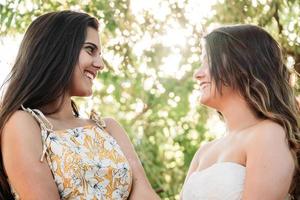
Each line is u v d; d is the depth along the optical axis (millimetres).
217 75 3090
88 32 3111
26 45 3080
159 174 6598
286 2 5352
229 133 3148
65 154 2969
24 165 2896
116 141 3221
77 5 5562
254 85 3027
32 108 3041
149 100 6629
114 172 3045
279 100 3027
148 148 6676
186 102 6613
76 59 3061
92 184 2992
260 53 3072
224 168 2959
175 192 6691
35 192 2879
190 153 6805
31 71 3035
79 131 3074
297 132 3006
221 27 3172
